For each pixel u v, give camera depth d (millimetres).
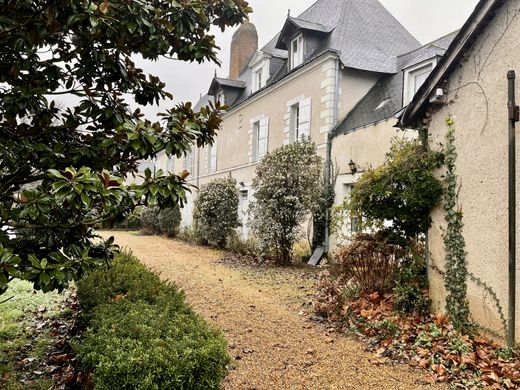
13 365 3432
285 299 6242
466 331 4328
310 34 11727
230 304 5879
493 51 4148
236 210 13594
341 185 9602
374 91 10375
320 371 3643
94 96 3053
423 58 8398
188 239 16172
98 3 2738
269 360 3850
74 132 3135
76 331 4031
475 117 4355
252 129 14297
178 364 2236
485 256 4176
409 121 5355
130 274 4383
